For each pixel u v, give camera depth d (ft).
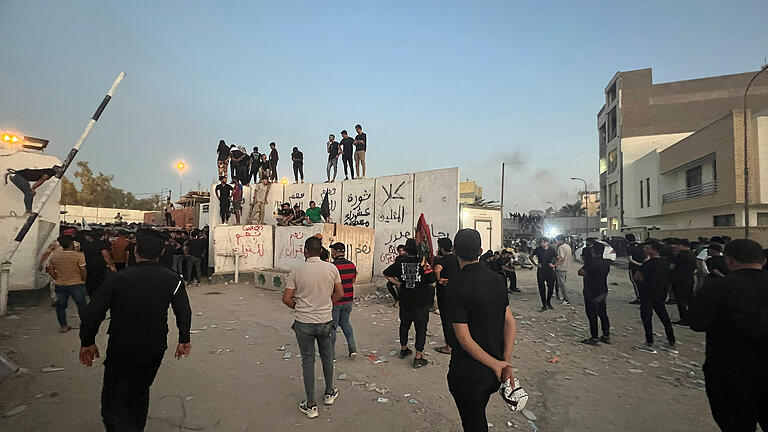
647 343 20.18
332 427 11.42
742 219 62.69
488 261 38.78
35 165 31.73
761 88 98.48
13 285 26.84
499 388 8.41
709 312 8.55
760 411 8.07
